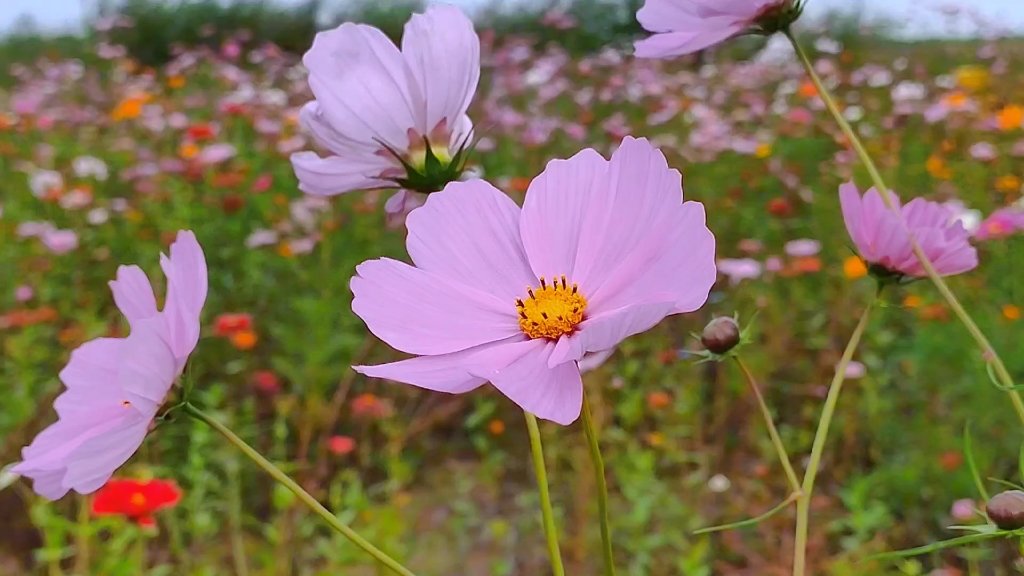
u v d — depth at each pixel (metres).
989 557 0.72
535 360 0.35
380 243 1.24
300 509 0.85
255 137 1.72
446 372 0.35
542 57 2.34
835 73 2.01
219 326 0.97
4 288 1.14
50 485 0.37
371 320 0.36
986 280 1.04
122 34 3.28
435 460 1.01
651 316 0.33
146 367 0.36
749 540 0.84
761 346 1.02
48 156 1.57
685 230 0.35
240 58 2.74
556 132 1.68
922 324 0.97
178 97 2.16
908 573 0.70
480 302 0.37
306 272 1.14
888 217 0.42
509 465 1.00
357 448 0.98
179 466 0.90
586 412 0.33
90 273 1.23
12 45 3.27
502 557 0.86
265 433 0.98
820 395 0.96
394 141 0.41
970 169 1.33
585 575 0.81
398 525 0.73
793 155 1.54
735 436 1.00
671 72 2.34
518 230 0.38
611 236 0.36
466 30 0.41
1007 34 2.26
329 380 0.99
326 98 0.41
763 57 2.13
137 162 1.53
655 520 0.87
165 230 1.24
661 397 0.93
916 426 0.88
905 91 1.70
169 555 0.81
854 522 0.74
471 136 0.42
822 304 1.11
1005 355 0.85
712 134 1.53
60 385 0.95
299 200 1.36
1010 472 0.81
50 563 0.70
